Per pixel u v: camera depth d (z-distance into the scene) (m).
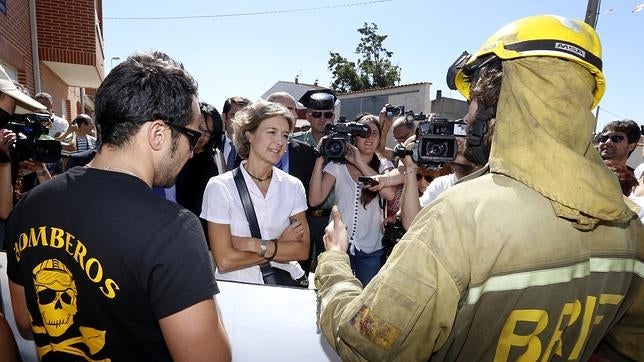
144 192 1.01
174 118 1.06
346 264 1.15
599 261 0.90
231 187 2.19
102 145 1.07
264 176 2.25
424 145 1.64
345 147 2.86
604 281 0.91
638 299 1.03
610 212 0.82
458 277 0.80
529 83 0.85
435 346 0.88
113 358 1.01
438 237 0.82
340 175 3.09
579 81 0.85
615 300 0.94
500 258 0.80
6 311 1.58
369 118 3.26
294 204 2.32
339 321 0.92
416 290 0.81
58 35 7.98
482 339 0.85
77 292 0.97
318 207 3.28
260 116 2.20
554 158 0.80
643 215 2.46
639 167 3.23
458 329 0.85
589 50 0.87
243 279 2.13
